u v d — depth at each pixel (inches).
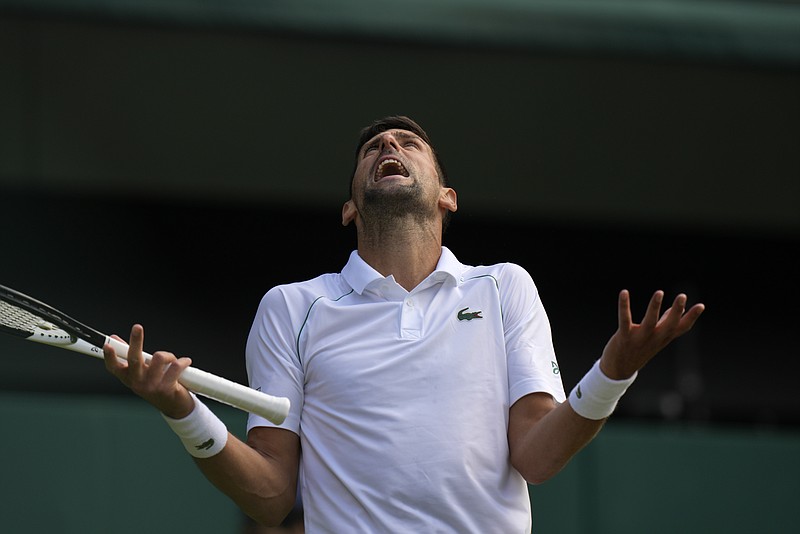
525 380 458.6
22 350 1186.0
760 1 1269.7
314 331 466.6
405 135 518.0
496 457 447.2
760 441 1074.7
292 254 1293.1
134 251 1258.0
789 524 1061.8
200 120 1224.8
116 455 986.1
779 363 1347.2
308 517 453.7
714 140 1304.1
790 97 1302.9
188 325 1259.2
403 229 486.6
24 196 1237.7
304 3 1173.7
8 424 982.4
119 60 1203.9
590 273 1334.9
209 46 1203.9
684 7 1242.0
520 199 1277.1
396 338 458.3
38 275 1232.8
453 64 1235.2
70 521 974.4
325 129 1238.3
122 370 413.4
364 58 1223.5
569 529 1030.4
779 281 1362.0
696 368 1318.9
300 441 466.3
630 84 1272.1
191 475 990.4
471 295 471.8
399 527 431.2
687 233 1355.8
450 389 449.1
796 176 1321.4
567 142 1274.6
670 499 1050.7
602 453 1048.2
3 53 1189.1
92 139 1214.3
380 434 441.1
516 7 1205.7
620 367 418.6
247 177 1240.8
